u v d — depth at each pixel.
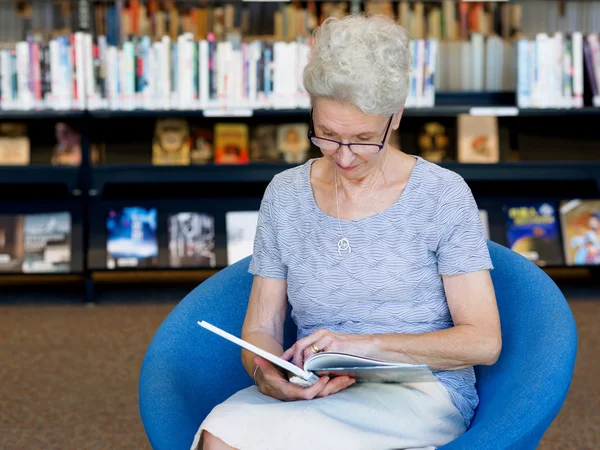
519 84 4.32
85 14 4.29
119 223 4.46
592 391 3.15
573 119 4.75
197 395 1.78
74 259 4.38
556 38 4.29
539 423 1.43
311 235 1.72
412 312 1.68
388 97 1.52
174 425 1.58
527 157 4.75
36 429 2.85
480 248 1.65
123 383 3.25
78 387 3.21
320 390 1.57
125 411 3.00
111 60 4.24
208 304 1.88
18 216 4.43
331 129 1.56
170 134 4.57
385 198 1.68
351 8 4.53
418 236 1.66
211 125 4.65
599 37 4.35
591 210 4.56
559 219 4.55
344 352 1.59
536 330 1.63
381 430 1.53
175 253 4.45
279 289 1.79
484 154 4.60
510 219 4.54
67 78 4.24
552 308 1.65
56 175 4.38
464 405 1.64
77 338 3.78
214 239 4.49
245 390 1.69
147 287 4.66
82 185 4.40
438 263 1.67
